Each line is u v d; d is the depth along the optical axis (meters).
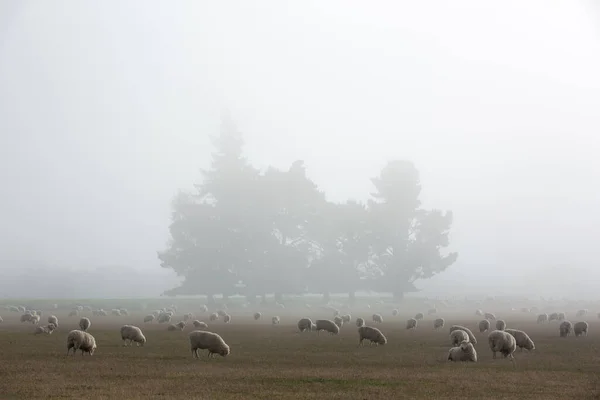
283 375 24.48
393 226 138.38
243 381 22.70
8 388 20.61
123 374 24.41
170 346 37.91
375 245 138.50
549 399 19.06
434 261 136.88
